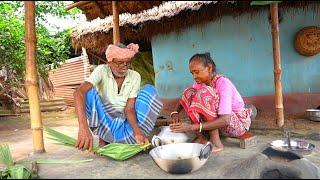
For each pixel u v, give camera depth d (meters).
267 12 5.52
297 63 5.39
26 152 4.28
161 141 3.10
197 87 3.29
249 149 3.18
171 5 5.93
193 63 3.12
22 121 8.05
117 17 4.29
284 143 3.26
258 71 5.72
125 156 2.89
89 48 7.43
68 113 9.81
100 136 3.25
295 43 5.30
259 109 5.67
